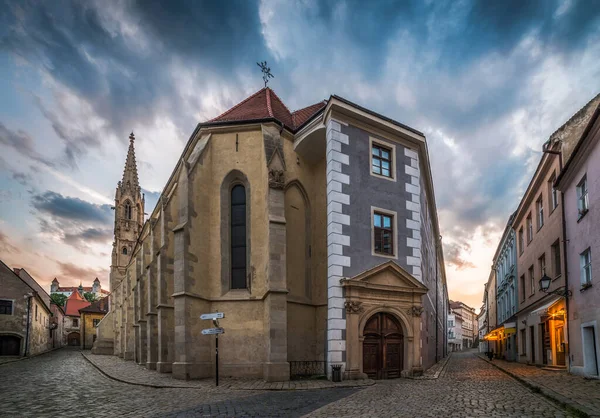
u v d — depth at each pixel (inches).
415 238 868.0
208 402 491.5
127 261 3051.2
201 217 821.2
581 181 719.1
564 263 785.6
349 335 722.2
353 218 785.6
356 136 825.5
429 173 1123.3
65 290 5521.7
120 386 677.3
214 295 804.0
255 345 763.4
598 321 639.8
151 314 994.1
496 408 413.1
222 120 901.8
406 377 762.8
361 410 417.1
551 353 912.3
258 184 832.9
